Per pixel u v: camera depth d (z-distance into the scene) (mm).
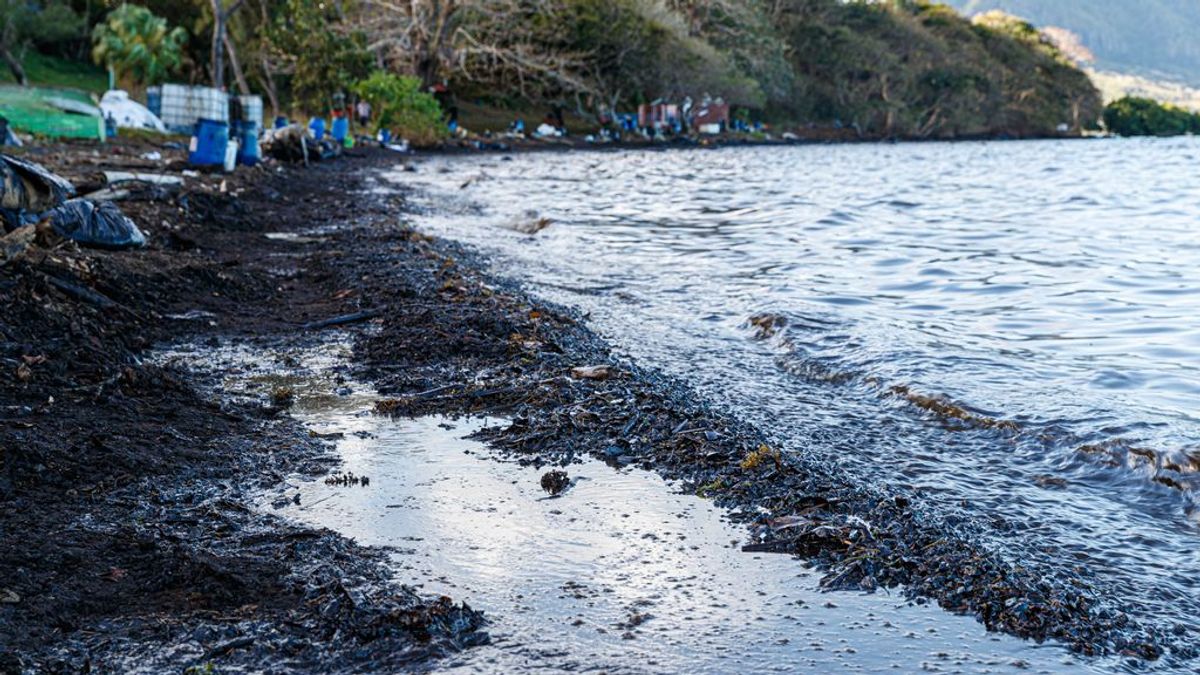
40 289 7062
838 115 109312
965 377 6945
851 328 8547
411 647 3393
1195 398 6473
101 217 9406
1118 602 3869
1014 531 4527
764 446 5312
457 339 7566
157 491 4648
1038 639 3549
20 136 24672
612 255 13359
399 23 61750
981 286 11227
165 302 8391
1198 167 43438
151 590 3742
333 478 4953
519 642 3451
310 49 56094
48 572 3812
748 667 3307
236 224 13797
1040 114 133875
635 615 3648
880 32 117000
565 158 47156
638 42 75750
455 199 21500
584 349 7602
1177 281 11641
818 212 20250
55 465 4746
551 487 4867
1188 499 4879
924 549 4180
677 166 40938
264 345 7551
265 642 3400
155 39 63250
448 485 4902
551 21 70375
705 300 10031
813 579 3949
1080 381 6887
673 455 5285
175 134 32906
